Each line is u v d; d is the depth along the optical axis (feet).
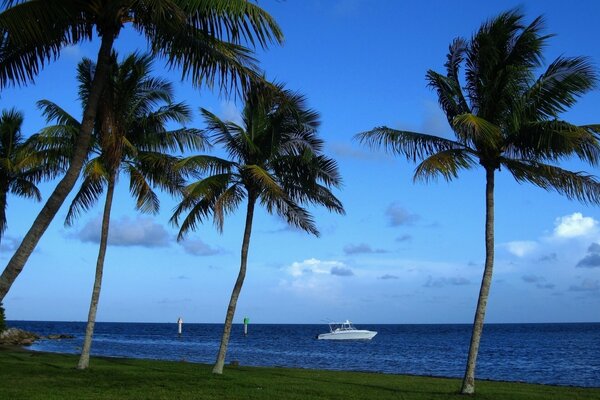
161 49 34.01
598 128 51.06
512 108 53.57
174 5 30.42
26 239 28.63
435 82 58.85
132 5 32.58
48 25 31.94
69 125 65.82
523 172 56.90
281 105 36.45
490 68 55.21
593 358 174.29
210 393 52.34
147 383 57.36
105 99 42.14
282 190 63.67
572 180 53.72
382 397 53.72
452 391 60.39
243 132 66.33
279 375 73.46
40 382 55.36
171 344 234.38
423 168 54.19
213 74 33.53
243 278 70.79
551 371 132.26
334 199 71.36
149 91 67.36
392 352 200.44
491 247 56.49
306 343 269.23
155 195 74.43
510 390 63.00
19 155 79.41
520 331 515.09
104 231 68.59
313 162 68.13
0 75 34.14
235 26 31.55
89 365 76.02
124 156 67.72
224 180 67.21
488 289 56.39
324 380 69.46
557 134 50.96
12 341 182.19
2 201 86.69
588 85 52.08
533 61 54.85
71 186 29.96
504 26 55.11
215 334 404.98
